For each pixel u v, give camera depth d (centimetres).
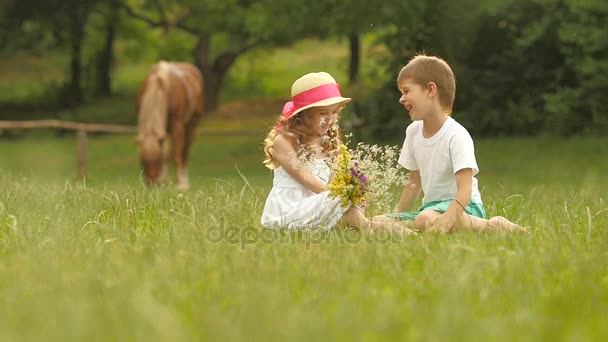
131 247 595
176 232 681
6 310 412
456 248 582
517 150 2847
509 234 677
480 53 3145
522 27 3041
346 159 726
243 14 3562
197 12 3772
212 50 4859
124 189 991
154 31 5459
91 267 519
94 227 723
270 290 445
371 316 383
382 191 732
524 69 3125
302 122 771
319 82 768
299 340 337
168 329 340
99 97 5222
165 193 988
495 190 1313
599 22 2566
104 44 5256
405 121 3125
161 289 454
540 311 409
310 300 430
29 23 4853
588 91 2767
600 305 421
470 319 372
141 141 1933
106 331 352
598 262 540
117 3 4412
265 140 797
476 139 3181
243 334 347
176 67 2150
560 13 2767
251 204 856
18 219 739
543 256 555
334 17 2730
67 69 5534
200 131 2648
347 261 531
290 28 2928
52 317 380
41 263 521
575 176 2384
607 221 781
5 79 5544
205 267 512
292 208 748
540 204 957
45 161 3606
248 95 5088
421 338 341
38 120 4753
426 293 453
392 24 2769
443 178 766
